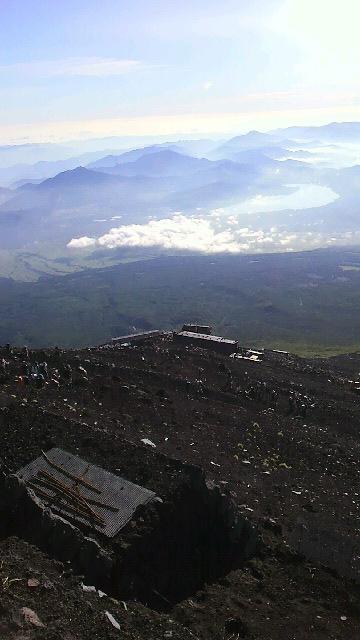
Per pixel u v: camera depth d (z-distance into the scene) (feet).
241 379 217.97
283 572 88.99
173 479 89.61
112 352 216.74
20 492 81.46
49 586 59.36
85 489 86.94
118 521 80.53
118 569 74.54
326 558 94.02
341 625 78.64
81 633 54.03
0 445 98.37
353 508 116.88
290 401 197.88
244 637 72.84
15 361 157.99
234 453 133.59
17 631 49.47
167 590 79.25
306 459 143.54
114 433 116.57
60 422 106.63
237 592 82.84
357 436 181.78
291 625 76.89
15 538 73.10
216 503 90.22
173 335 287.89
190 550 85.15
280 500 112.47
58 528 76.28
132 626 60.23
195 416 157.17
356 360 351.25
